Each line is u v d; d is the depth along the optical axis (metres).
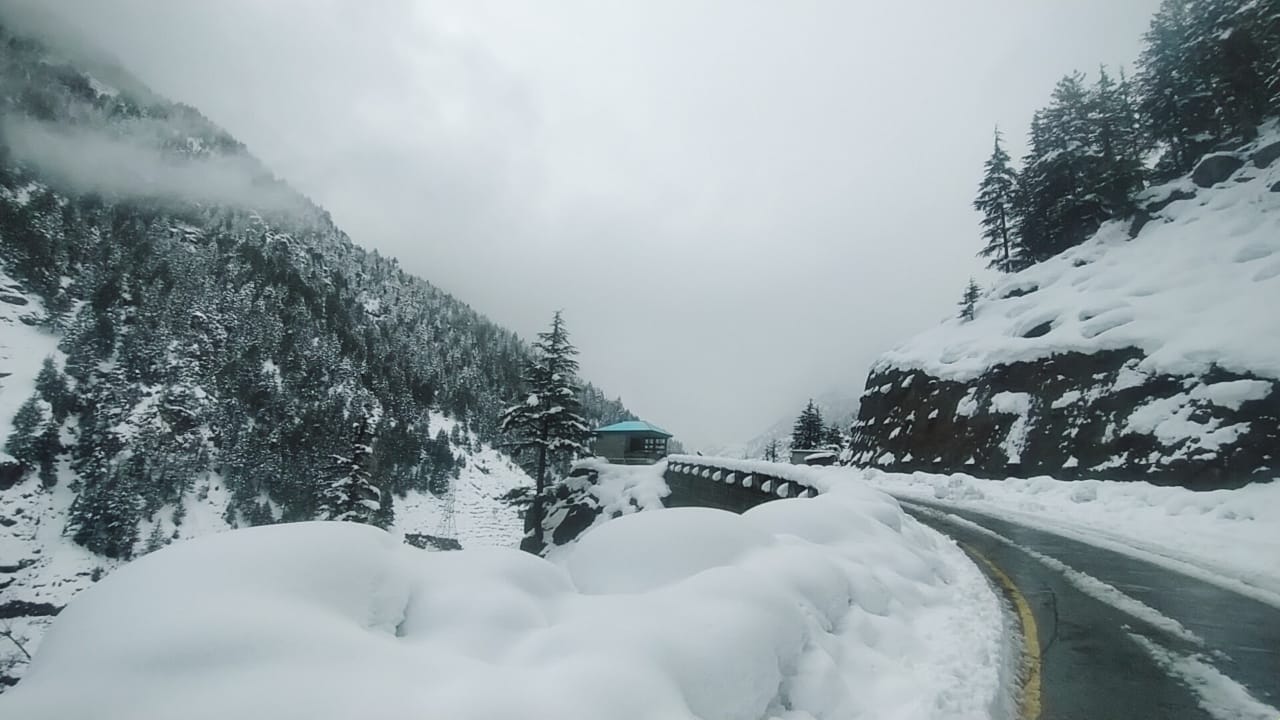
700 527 5.76
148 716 2.18
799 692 3.88
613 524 6.08
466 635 3.40
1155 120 37.97
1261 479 14.66
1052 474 21.12
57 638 2.81
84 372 97.19
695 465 28.45
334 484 29.31
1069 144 38.47
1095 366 21.78
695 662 3.32
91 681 2.36
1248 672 5.09
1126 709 4.38
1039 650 5.64
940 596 6.93
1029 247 42.56
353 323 158.25
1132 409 19.36
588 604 4.23
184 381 104.31
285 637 2.70
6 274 121.88
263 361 122.25
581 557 5.82
